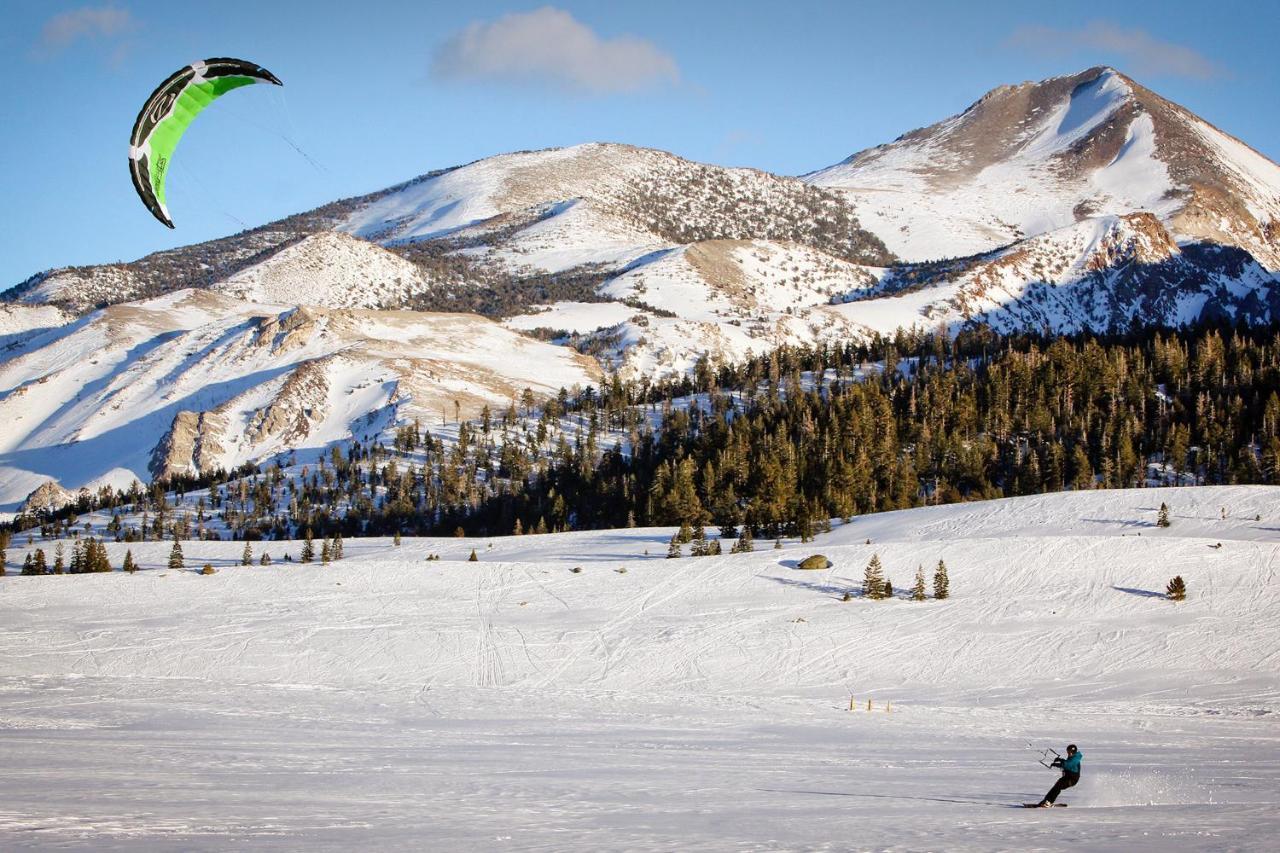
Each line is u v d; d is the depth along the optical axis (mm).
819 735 55031
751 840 24969
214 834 24109
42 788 30812
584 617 91875
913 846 24219
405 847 23125
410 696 66750
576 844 23891
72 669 75062
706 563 108562
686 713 62781
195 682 69500
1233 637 82438
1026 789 37469
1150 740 54719
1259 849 23625
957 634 85000
